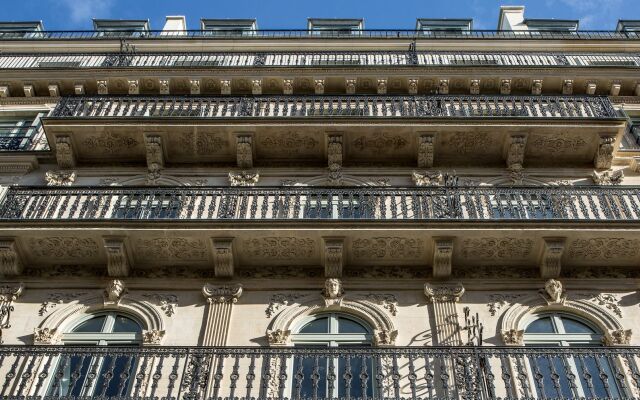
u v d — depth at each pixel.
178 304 14.18
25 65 22.69
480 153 18.05
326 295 14.23
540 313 14.03
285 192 15.55
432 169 17.81
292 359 12.84
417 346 12.18
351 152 18.11
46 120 17.78
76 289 14.52
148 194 15.60
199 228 14.36
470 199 15.45
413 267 14.83
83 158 18.33
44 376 11.98
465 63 22.28
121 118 17.67
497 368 12.67
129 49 23.83
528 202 15.67
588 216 15.24
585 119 17.48
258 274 14.73
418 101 18.89
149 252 14.67
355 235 14.30
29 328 13.70
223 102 19.03
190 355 12.45
